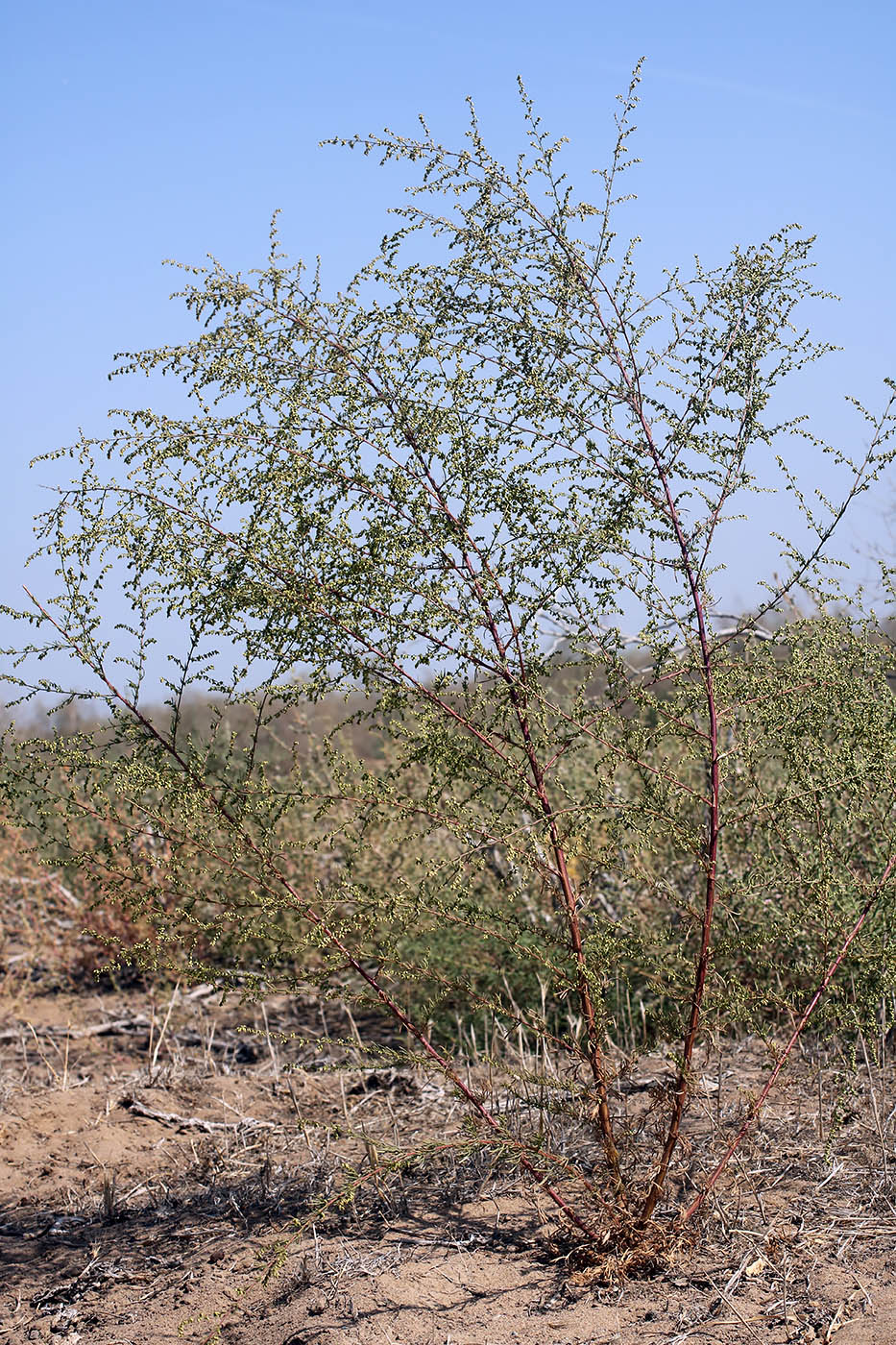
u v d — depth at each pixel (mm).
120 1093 5508
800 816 3613
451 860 3385
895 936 3895
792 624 3441
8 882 7234
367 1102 5180
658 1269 3318
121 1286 3639
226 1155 4668
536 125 3246
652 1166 3672
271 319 3303
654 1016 3541
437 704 3336
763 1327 2969
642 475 3232
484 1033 5469
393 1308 3191
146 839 4949
